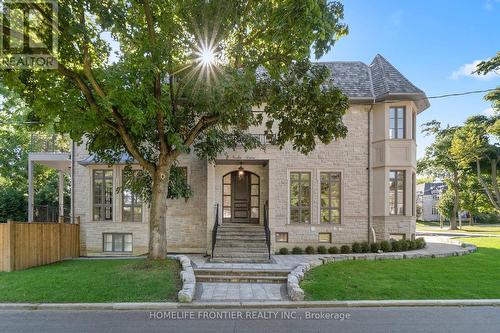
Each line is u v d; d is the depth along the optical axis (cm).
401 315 650
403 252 1298
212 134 1095
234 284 872
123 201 1452
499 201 2661
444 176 3691
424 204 5697
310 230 1468
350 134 1501
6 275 893
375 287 805
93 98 853
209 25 802
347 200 1481
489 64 2200
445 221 4991
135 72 765
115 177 1453
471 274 929
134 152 942
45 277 859
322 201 1497
